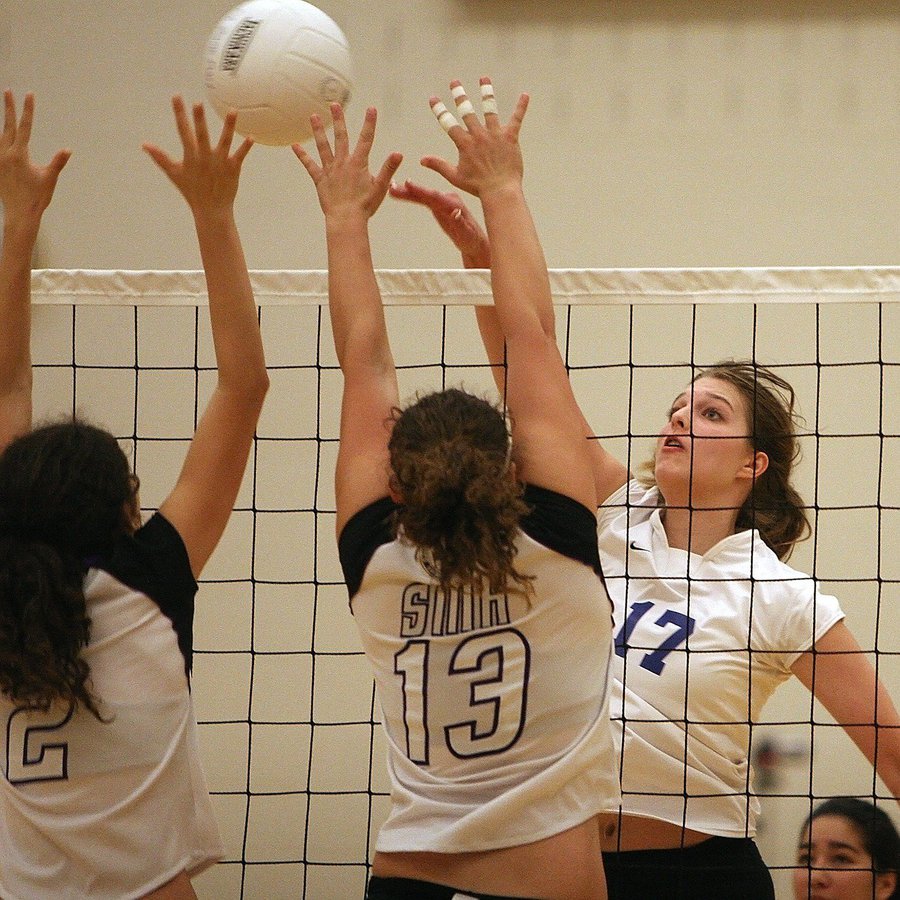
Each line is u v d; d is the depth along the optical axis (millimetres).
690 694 9172
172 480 19438
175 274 9383
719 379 10523
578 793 6559
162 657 7086
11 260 7891
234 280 7832
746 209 19234
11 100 7938
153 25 20219
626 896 8969
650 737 9094
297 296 9336
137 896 6793
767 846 17016
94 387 19672
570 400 7152
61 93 20188
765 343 18812
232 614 19016
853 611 18328
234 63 8859
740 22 19391
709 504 10180
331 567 19078
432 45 19719
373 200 7961
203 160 7711
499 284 7461
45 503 6945
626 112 19484
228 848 18359
